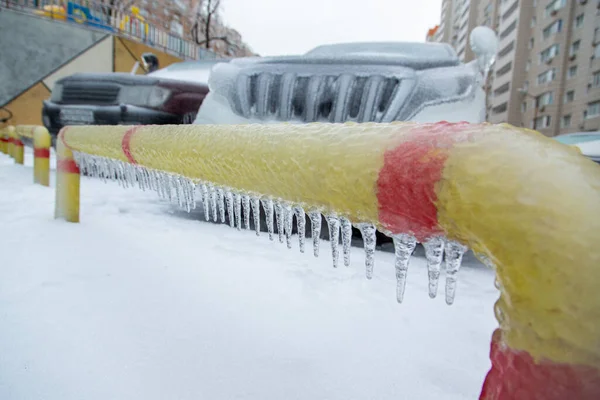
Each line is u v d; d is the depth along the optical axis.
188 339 1.22
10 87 13.03
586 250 0.39
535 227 0.41
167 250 2.12
